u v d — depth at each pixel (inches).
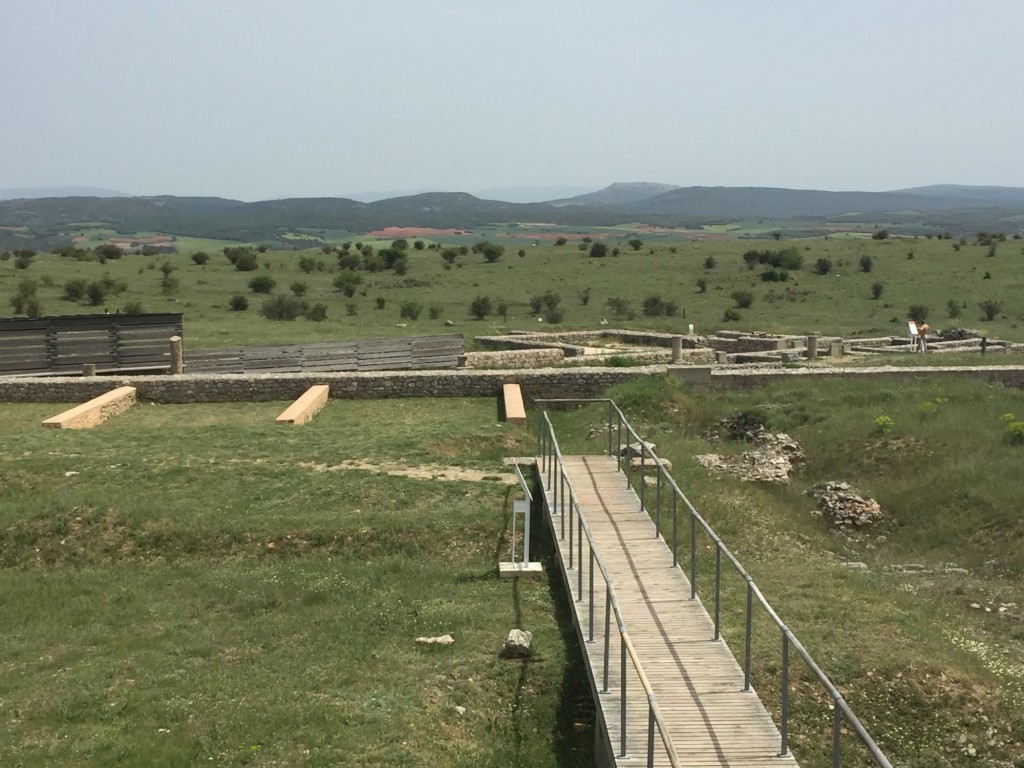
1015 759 407.8
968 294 2723.9
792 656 468.4
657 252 4190.5
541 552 619.5
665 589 508.1
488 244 4397.1
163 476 743.1
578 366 1339.8
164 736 393.1
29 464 762.8
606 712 378.9
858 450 824.3
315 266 3481.8
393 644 494.3
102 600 555.5
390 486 716.0
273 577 580.1
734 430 952.9
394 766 373.4
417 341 1403.8
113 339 1286.9
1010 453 762.2
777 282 3105.3
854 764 404.5
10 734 393.7
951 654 478.3
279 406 1087.0
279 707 417.1
